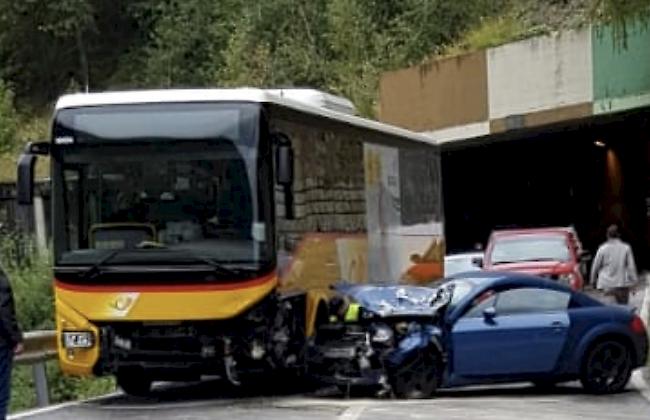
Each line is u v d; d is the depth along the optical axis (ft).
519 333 57.36
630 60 113.29
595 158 160.76
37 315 97.86
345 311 57.16
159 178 54.39
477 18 162.71
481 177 171.73
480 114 130.21
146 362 53.78
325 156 62.49
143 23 291.99
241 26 210.18
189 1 263.49
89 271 53.83
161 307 53.36
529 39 123.95
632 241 153.89
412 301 56.34
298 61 193.26
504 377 57.31
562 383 62.44
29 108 296.92
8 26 303.89
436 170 88.69
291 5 203.92
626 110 115.85
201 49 259.80
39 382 61.52
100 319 53.72
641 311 91.09
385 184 73.56
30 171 54.29
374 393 58.03
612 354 59.21
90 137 54.75
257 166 53.98
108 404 56.80
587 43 117.80
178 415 51.21
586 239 163.63
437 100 135.74
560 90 120.98
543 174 169.27
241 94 54.70
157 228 54.03
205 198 54.03
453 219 170.71
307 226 59.00
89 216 54.44
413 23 170.40
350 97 166.91
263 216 53.88
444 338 56.44
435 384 56.59
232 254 53.52
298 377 61.41
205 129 54.34
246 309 53.36
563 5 140.46
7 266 106.83
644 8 76.69
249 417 49.90
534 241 101.65
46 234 110.63
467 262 104.12
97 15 302.25
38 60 304.91
